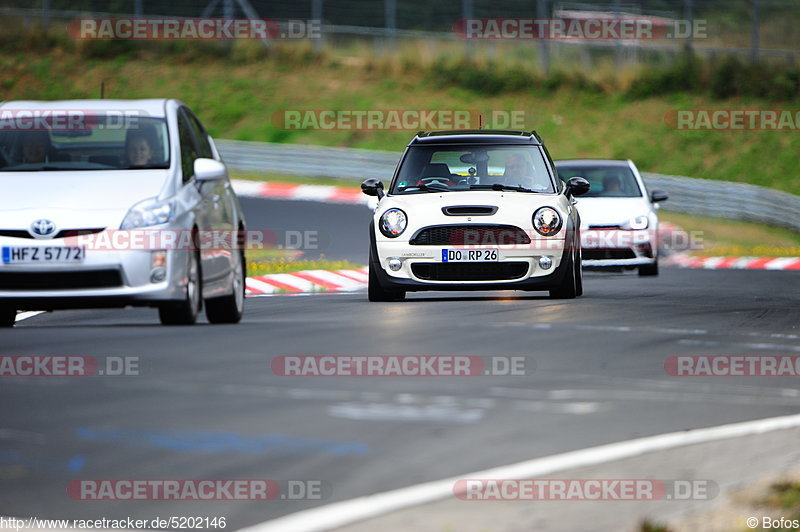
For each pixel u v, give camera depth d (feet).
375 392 78.07
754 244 324.39
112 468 57.26
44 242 106.93
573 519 50.49
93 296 106.93
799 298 165.99
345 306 145.69
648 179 349.61
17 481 54.80
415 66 485.15
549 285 146.00
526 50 492.54
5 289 107.45
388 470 57.93
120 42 504.02
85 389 77.10
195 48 500.33
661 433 67.51
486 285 144.66
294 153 374.63
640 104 461.37
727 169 422.82
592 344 104.17
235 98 470.80
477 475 57.00
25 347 94.94
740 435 67.05
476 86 474.90
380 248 146.72
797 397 80.69
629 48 487.20
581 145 437.58
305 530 48.19
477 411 72.54
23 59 495.00
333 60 493.36
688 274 221.66
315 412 70.90
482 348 99.50
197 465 58.08
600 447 63.52
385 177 365.40
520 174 153.89
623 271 228.63
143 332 106.42
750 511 51.34
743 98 463.01
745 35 488.85
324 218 296.92
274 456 60.08
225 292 122.21
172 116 120.67
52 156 117.70
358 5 527.40
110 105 121.39
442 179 152.97
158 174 113.70
